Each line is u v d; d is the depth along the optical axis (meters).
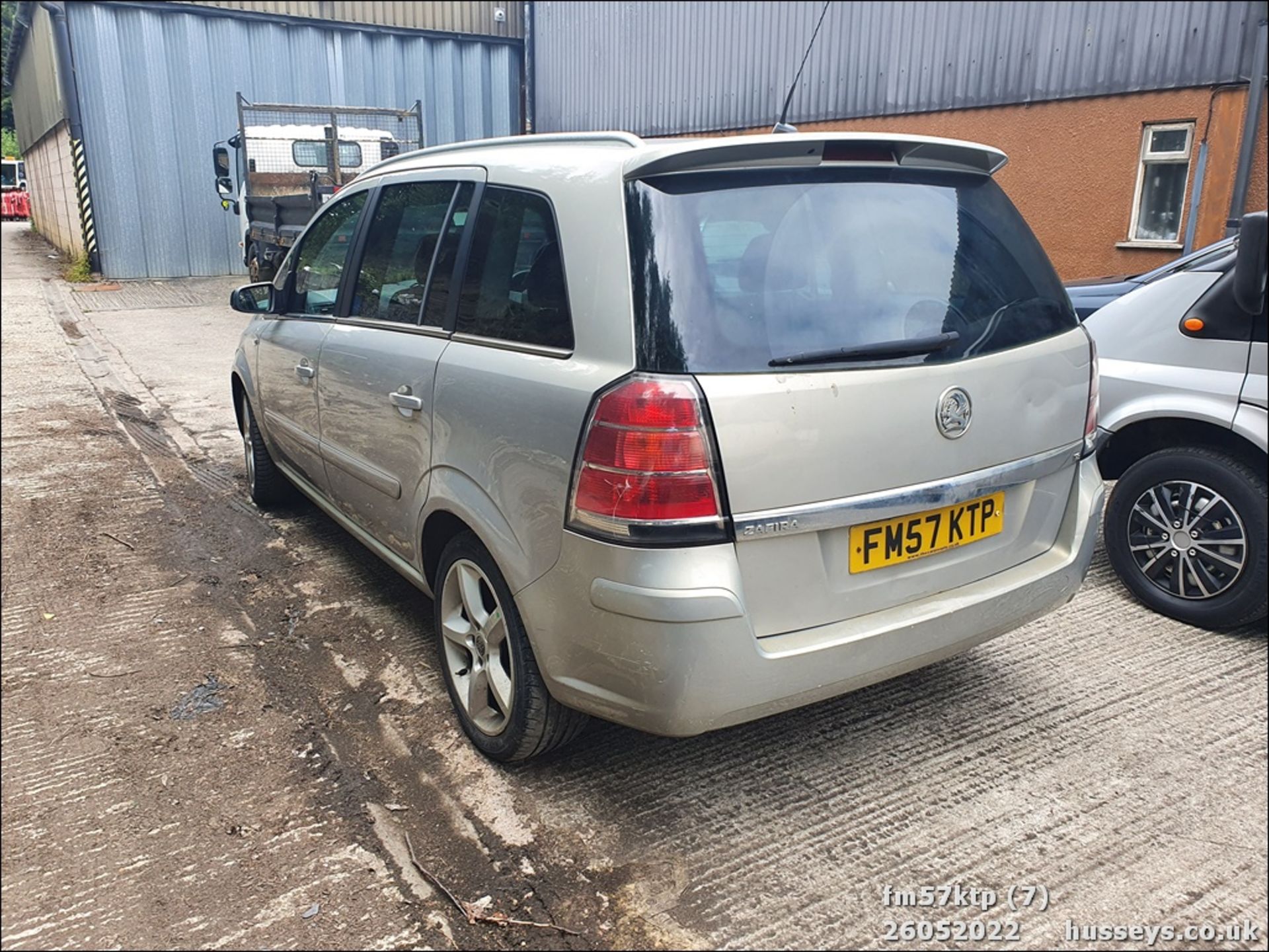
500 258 2.77
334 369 3.64
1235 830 2.59
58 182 20.62
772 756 2.94
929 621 2.50
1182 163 9.62
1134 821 2.63
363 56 18.20
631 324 2.26
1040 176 10.80
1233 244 3.86
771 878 2.41
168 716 3.17
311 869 2.44
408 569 3.32
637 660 2.23
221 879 2.40
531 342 2.57
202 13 16.59
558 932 2.24
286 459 4.59
